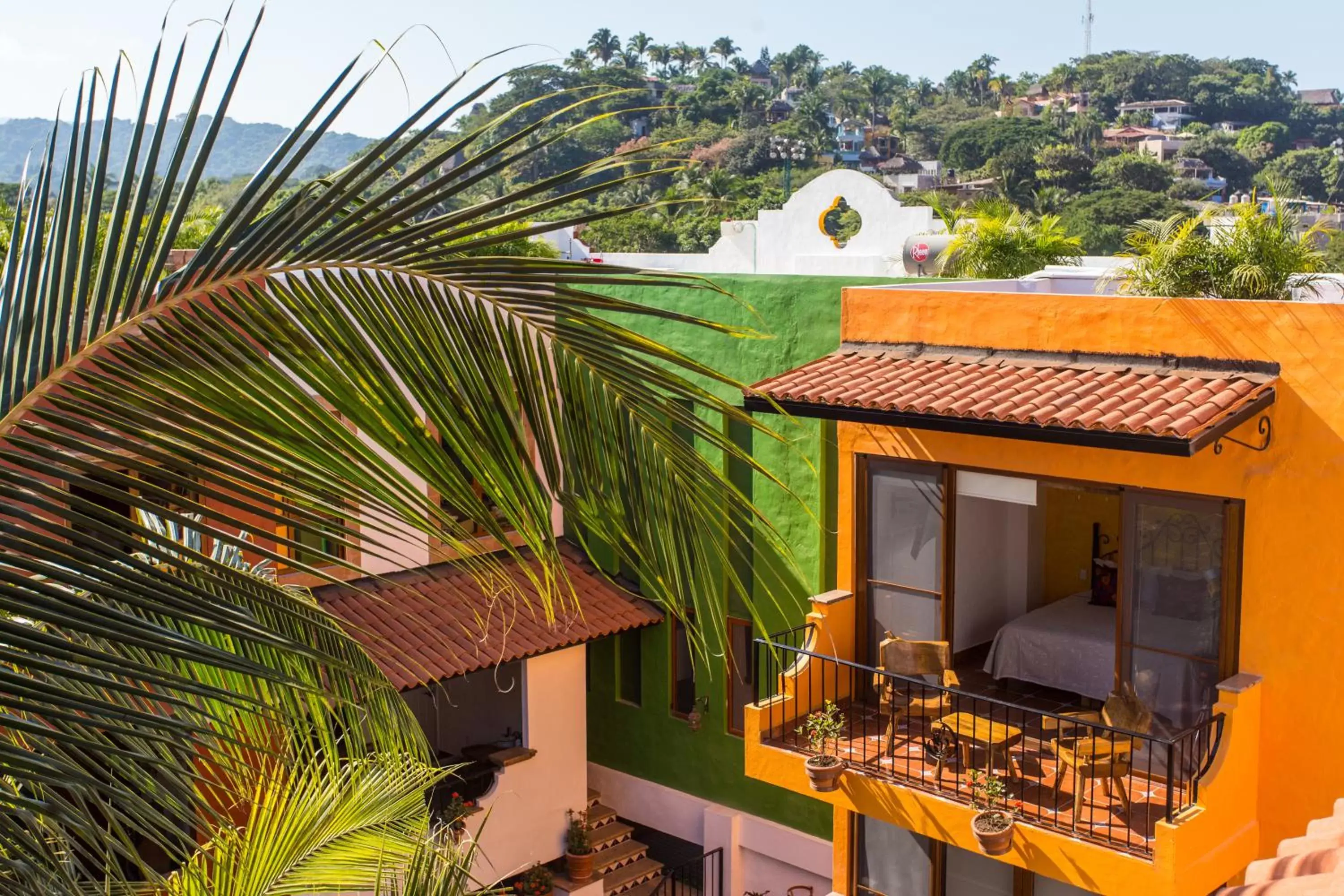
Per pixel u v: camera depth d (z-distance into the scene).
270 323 3.05
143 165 2.88
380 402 3.14
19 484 2.62
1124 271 15.35
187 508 2.83
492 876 16.38
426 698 18.83
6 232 10.86
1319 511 10.29
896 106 141.25
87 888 4.05
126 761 3.19
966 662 13.70
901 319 13.16
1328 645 10.32
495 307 3.25
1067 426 10.39
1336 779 10.37
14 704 2.49
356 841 6.39
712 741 17.72
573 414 3.31
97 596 2.73
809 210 25.41
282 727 3.13
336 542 3.02
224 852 5.83
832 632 13.29
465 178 3.07
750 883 17.44
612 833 17.78
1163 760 11.37
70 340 2.82
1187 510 11.08
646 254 27.55
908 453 12.76
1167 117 139.38
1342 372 10.09
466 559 3.25
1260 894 5.48
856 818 13.43
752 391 3.32
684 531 3.36
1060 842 10.47
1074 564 14.52
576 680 17.27
